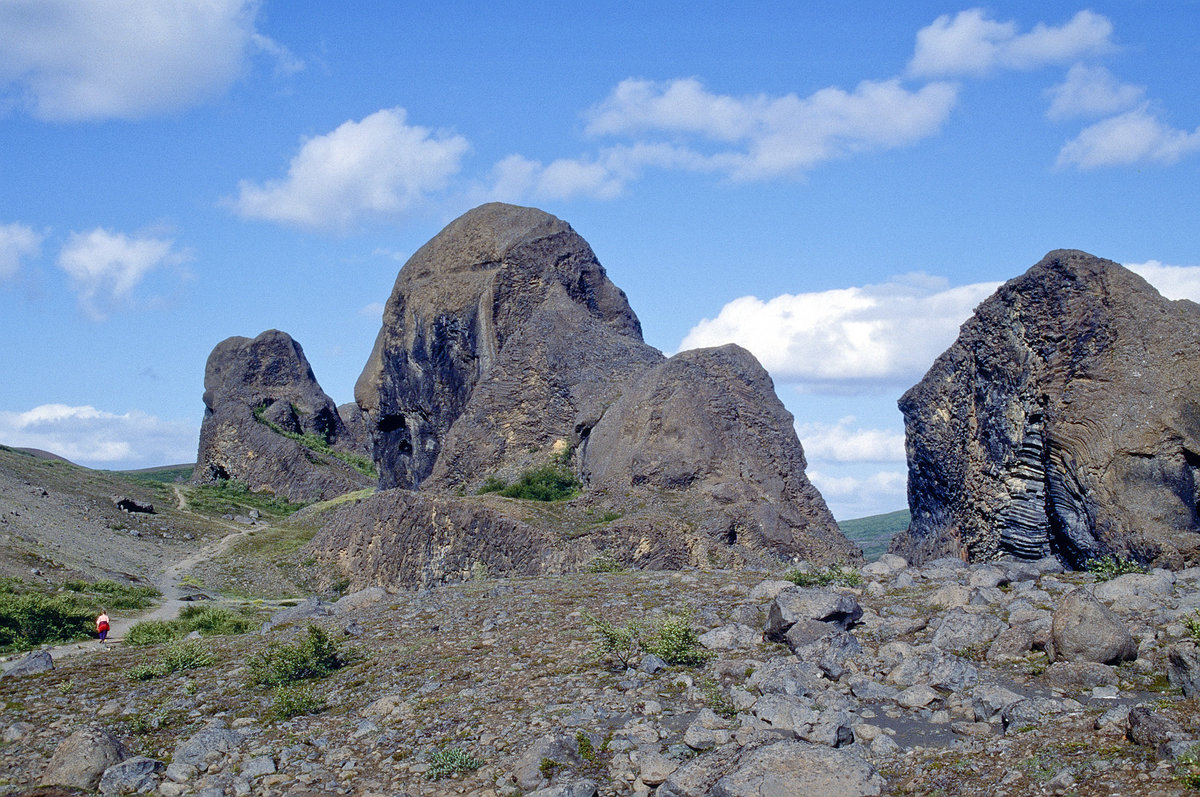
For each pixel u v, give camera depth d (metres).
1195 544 23.28
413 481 73.75
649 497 45.28
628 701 13.94
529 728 13.40
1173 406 24.84
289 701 15.98
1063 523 27.09
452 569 44.97
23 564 47.09
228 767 13.71
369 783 12.51
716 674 14.66
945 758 10.64
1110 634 12.78
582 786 10.98
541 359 57.78
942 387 32.81
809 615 15.92
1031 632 14.08
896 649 14.40
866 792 10.02
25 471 78.06
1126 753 9.74
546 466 53.47
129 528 69.00
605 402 54.00
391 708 15.16
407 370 74.12
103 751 14.06
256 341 115.31
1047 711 11.32
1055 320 27.77
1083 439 26.08
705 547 40.19
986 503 30.59
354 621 22.33
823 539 46.09
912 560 34.62
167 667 19.75
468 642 18.67
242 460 97.81
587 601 21.09
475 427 57.44
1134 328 26.03
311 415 113.88
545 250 70.88
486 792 11.66
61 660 22.28
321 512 80.06
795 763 10.34
